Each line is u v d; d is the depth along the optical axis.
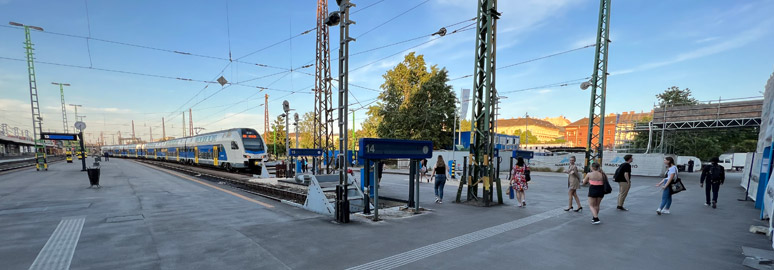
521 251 4.96
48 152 75.44
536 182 16.94
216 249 4.90
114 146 68.44
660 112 24.44
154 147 43.12
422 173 17.72
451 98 34.34
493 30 9.75
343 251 4.89
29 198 9.75
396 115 34.22
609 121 89.31
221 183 16.19
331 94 19.14
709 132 33.56
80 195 10.41
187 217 7.14
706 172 9.20
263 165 18.64
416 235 5.86
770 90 11.81
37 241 5.21
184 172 23.77
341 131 7.42
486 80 9.40
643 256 4.73
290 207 8.52
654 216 7.73
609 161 24.14
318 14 20.45
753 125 20.69
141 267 4.13
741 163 33.50
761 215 7.30
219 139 25.84
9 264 4.18
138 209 8.05
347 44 7.41
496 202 9.78
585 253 4.87
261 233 5.85
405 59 36.66
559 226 6.64
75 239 5.34
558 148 38.09
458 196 9.83
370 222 6.90
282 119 56.59
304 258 4.55
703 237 5.78
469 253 4.86
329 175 10.79
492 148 9.60
